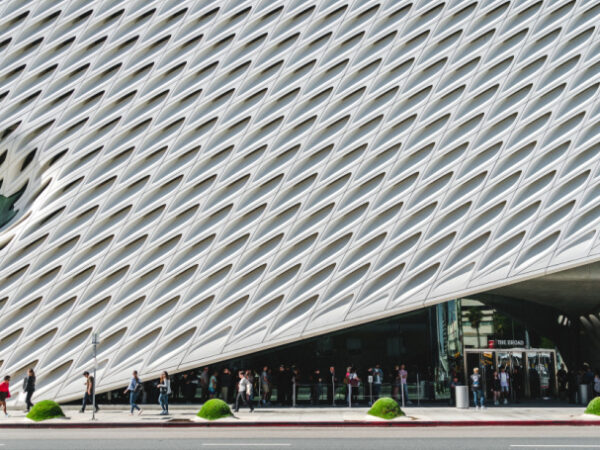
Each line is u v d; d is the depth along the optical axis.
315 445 12.23
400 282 23.91
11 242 25.67
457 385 24.52
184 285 24.67
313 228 24.80
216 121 26.66
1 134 27.30
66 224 25.66
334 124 26.23
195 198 25.62
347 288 24.16
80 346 24.34
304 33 27.61
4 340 24.73
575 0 26.09
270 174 25.64
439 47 26.78
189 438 14.10
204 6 28.38
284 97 26.86
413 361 25.00
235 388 24.94
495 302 26.84
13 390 24.06
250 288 24.45
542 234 23.27
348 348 25.08
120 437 14.48
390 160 25.31
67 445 12.51
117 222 25.59
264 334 23.95
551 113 24.67
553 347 27.66
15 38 28.33
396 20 27.39
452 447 11.67
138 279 24.92
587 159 23.77
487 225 23.83
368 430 16.27
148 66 27.70
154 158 26.39
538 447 11.55
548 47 25.66
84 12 28.55
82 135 26.77
